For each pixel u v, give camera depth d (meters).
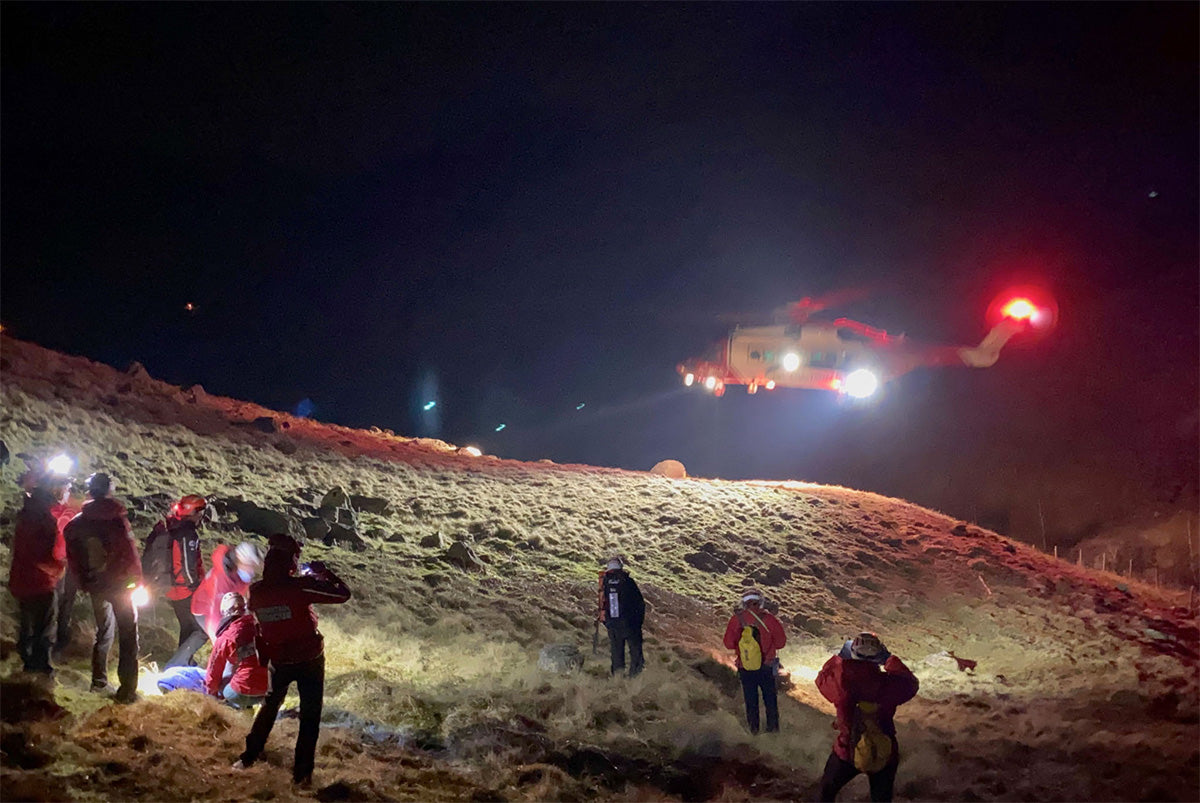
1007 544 25.97
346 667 10.51
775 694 10.51
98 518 7.53
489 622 14.16
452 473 23.69
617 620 12.15
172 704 7.77
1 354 20.12
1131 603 22.98
